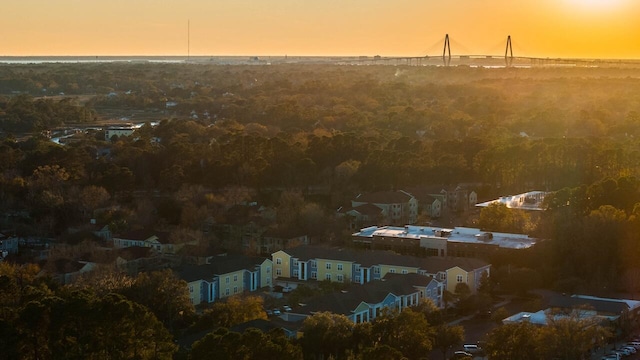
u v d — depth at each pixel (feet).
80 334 412.77
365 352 411.13
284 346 409.28
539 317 526.57
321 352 451.94
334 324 469.57
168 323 525.75
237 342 399.65
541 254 649.61
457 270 609.01
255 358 398.01
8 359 402.11
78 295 431.84
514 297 611.06
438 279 612.29
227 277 629.92
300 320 518.37
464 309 579.48
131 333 415.64
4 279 473.67
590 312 525.75
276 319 523.29
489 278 625.82
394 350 409.90
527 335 463.01
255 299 552.41
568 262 643.04
